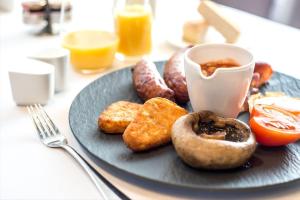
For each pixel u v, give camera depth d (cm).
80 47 63
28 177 41
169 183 37
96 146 43
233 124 42
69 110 50
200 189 37
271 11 125
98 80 58
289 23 117
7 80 62
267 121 44
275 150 43
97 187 38
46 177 41
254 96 52
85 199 38
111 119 45
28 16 79
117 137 45
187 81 47
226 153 38
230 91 45
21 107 54
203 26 74
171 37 78
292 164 41
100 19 90
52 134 47
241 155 39
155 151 43
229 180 38
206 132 42
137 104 50
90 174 40
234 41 70
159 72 61
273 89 57
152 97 51
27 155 44
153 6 83
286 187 39
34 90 53
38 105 53
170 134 43
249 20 89
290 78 59
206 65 49
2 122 50
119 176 40
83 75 64
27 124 50
